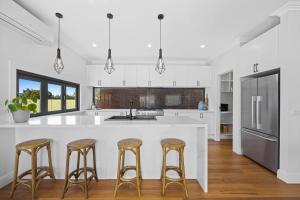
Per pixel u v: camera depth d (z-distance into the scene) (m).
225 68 4.33
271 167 2.78
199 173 2.45
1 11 1.94
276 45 2.65
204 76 5.30
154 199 2.08
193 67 5.30
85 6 2.33
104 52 4.53
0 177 2.31
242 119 3.61
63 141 2.55
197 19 2.70
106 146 2.56
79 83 4.75
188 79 5.29
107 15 2.55
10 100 2.42
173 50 4.33
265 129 2.89
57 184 2.41
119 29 3.06
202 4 2.28
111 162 2.57
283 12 2.47
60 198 2.09
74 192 2.22
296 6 2.33
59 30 2.88
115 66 5.23
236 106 3.81
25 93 2.87
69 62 4.18
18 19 2.15
